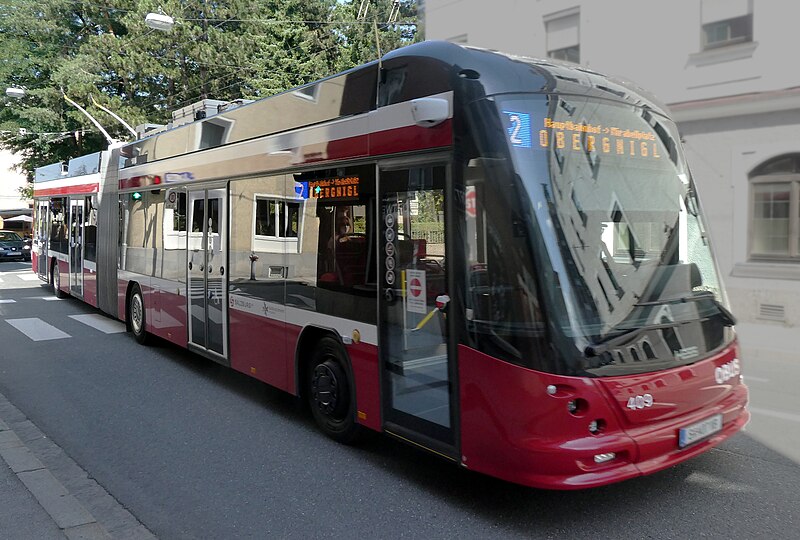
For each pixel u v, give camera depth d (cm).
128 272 1014
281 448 539
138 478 479
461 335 400
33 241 1822
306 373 582
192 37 2647
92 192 1218
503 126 387
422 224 433
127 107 2650
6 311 1336
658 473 465
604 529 384
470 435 397
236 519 411
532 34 1427
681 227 436
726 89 1227
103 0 2791
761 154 1204
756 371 825
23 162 3138
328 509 422
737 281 1214
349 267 505
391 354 466
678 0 1263
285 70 2819
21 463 498
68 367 841
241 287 663
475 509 417
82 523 397
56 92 2675
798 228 1148
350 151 501
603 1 1334
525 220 372
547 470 357
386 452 527
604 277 384
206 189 739
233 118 682
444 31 1545
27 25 2758
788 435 550
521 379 365
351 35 2745
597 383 359
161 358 895
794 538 369
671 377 385
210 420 618
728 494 429
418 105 412
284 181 591
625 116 433
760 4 1176
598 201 399
